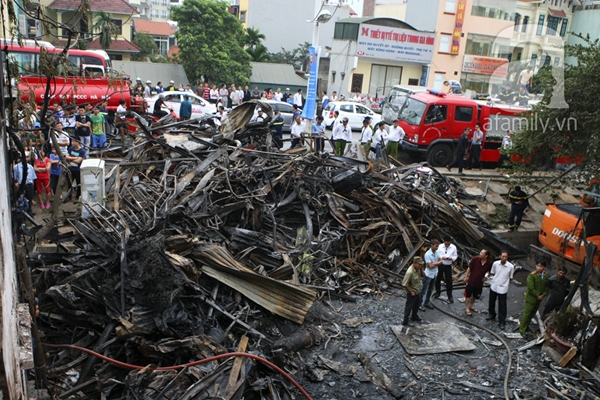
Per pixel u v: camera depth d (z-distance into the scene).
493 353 9.73
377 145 17.89
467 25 41.81
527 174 15.98
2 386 3.16
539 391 8.62
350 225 12.92
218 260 9.37
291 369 8.58
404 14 46.41
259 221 11.62
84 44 22.31
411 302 10.23
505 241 14.67
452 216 14.25
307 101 19.66
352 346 9.56
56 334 7.93
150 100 24.00
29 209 10.76
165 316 7.96
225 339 8.38
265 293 9.50
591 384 8.80
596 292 11.06
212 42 38.84
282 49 54.22
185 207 10.80
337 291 11.38
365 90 42.00
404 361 9.23
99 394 7.18
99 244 8.90
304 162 13.58
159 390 7.04
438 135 19.52
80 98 17.84
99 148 15.27
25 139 10.68
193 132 15.27
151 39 46.84
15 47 16.33
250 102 15.27
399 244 13.36
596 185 14.06
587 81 12.62
